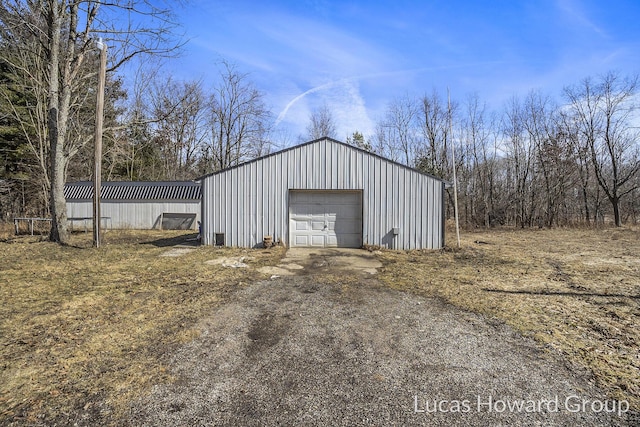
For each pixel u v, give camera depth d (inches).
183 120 1067.9
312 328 151.9
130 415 88.0
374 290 220.2
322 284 235.8
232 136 1106.7
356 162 402.0
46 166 679.1
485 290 219.3
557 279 250.2
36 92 590.9
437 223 399.5
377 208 400.5
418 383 105.3
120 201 728.3
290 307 182.9
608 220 971.9
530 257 354.0
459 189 960.3
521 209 885.8
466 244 473.7
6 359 117.4
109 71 463.8
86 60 550.0
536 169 887.1
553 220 858.8
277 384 104.1
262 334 144.4
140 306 179.9
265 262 315.3
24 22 400.2
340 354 125.5
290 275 263.7
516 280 247.4
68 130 617.0
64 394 97.0
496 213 920.3
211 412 89.8
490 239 556.1
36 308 174.1
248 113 1104.2
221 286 225.9
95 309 173.8
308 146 403.5
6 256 331.6
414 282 241.9
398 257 350.0
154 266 290.2
